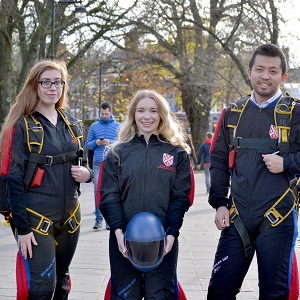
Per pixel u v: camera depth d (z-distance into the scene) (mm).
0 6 20078
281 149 3859
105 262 6750
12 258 6859
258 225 3887
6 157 3836
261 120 3938
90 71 29562
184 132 4453
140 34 27453
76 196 4156
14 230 4008
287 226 3840
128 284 3852
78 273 6191
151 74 31922
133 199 3881
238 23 26422
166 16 27766
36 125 3951
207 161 17375
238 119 4012
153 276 3828
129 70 30422
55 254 4039
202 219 10891
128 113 4086
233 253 3922
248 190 3896
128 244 3668
